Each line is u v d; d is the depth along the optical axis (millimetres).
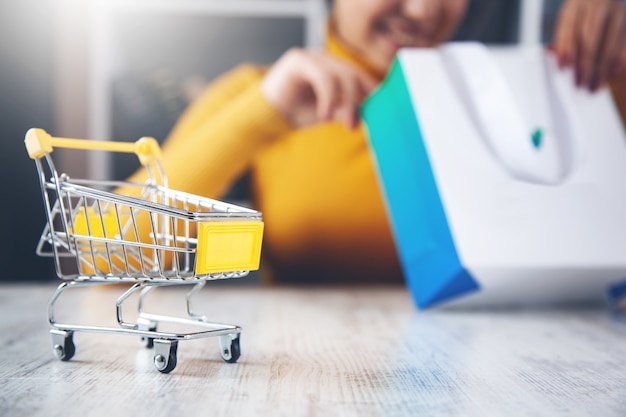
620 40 1146
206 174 1170
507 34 1200
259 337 759
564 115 954
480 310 954
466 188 890
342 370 639
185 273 615
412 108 919
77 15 1179
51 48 1174
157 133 1180
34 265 1180
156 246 614
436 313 925
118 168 1180
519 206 891
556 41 1180
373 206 1188
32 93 1173
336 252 1188
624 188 917
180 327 800
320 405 538
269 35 1186
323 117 1176
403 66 936
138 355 676
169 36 1184
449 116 915
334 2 1181
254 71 1185
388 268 1192
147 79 1185
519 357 697
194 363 652
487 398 577
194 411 512
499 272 874
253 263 625
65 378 610
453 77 951
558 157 928
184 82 1186
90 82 1182
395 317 892
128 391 579
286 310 933
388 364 662
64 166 1177
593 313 948
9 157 1169
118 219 622
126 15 1183
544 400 574
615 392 598
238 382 603
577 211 899
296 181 1181
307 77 1171
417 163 912
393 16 1179
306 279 1191
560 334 806
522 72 958
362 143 1181
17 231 1174
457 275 870
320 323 842
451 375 632
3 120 1167
